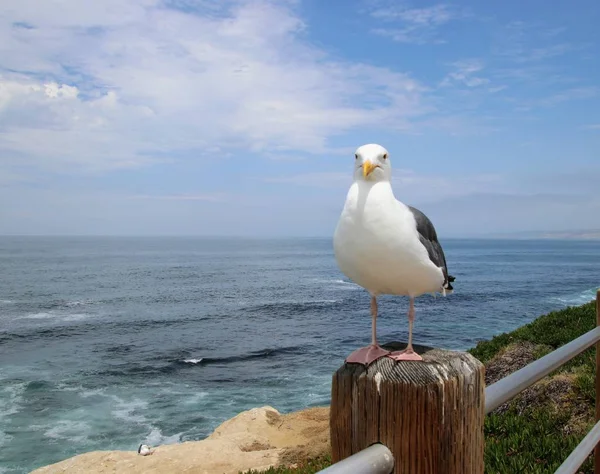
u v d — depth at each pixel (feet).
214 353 116.78
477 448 6.88
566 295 227.81
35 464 59.00
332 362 106.63
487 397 7.29
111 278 324.19
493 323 152.05
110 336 139.13
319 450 39.17
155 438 66.08
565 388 27.50
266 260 554.05
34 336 139.03
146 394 85.05
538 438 22.50
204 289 258.78
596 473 14.37
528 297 219.00
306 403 80.23
